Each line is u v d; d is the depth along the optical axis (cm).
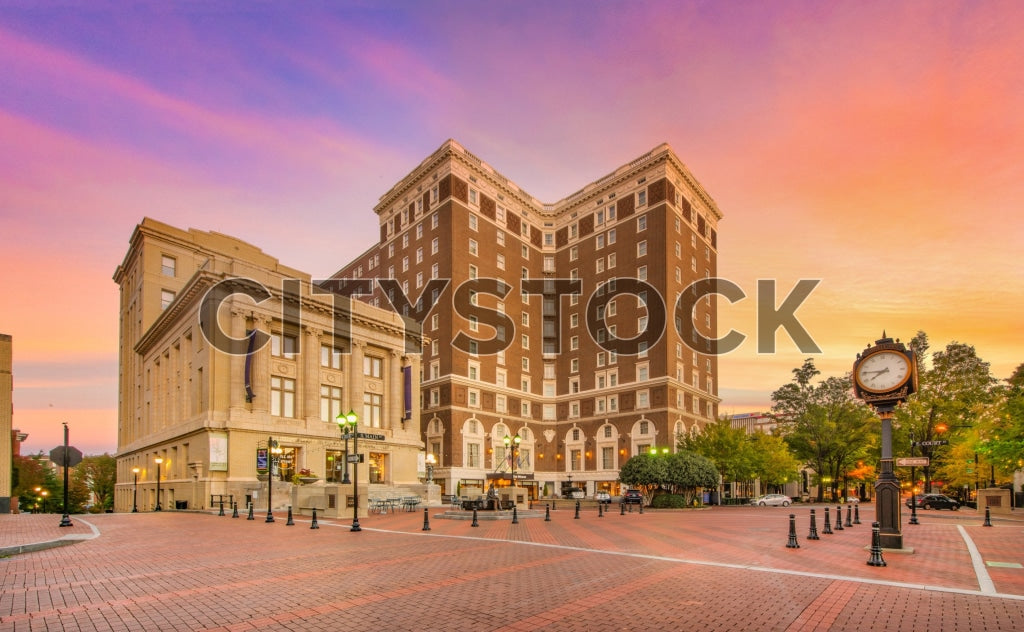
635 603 1008
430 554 1585
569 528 2442
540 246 8550
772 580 1212
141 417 5725
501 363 7544
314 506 3192
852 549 1722
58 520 2645
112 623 862
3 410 3969
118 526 2386
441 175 7481
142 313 5712
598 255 7925
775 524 2797
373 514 3381
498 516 2986
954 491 7288
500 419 7394
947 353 6575
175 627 843
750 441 6469
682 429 7000
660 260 7125
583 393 7712
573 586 1145
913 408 6531
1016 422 3644
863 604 1005
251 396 4044
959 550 1733
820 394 7125
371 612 936
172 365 4841
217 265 4153
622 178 7700
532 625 872
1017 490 5522
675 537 2070
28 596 1034
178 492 4194
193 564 1388
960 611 962
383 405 5206
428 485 4728
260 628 845
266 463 3784
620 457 7131
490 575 1260
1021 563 1459
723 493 6675
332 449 4581
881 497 1691
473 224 7500
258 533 2133
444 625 866
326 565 1386
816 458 7175
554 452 7894
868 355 1759
